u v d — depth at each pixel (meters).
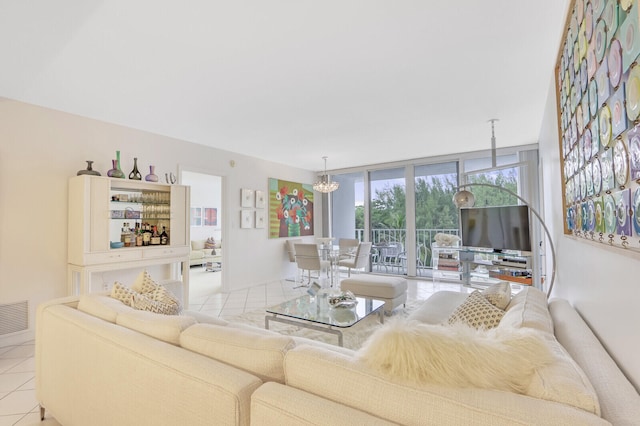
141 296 2.08
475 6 1.74
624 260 0.99
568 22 1.63
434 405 0.76
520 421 0.67
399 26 1.92
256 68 2.42
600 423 0.64
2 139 2.93
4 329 2.90
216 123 3.74
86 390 1.45
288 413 0.85
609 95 1.00
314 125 3.85
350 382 0.88
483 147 5.05
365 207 6.61
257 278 5.65
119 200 3.66
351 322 2.51
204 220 8.91
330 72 2.49
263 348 1.09
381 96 2.97
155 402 1.14
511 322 1.43
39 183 3.14
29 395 2.10
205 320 2.21
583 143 1.39
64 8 1.71
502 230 4.20
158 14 1.78
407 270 6.05
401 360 0.84
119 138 3.77
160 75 2.52
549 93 2.74
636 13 0.78
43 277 3.15
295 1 1.69
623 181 0.91
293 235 6.54
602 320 1.27
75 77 2.55
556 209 2.64
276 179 6.16
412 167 6.01
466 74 2.55
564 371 0.81
